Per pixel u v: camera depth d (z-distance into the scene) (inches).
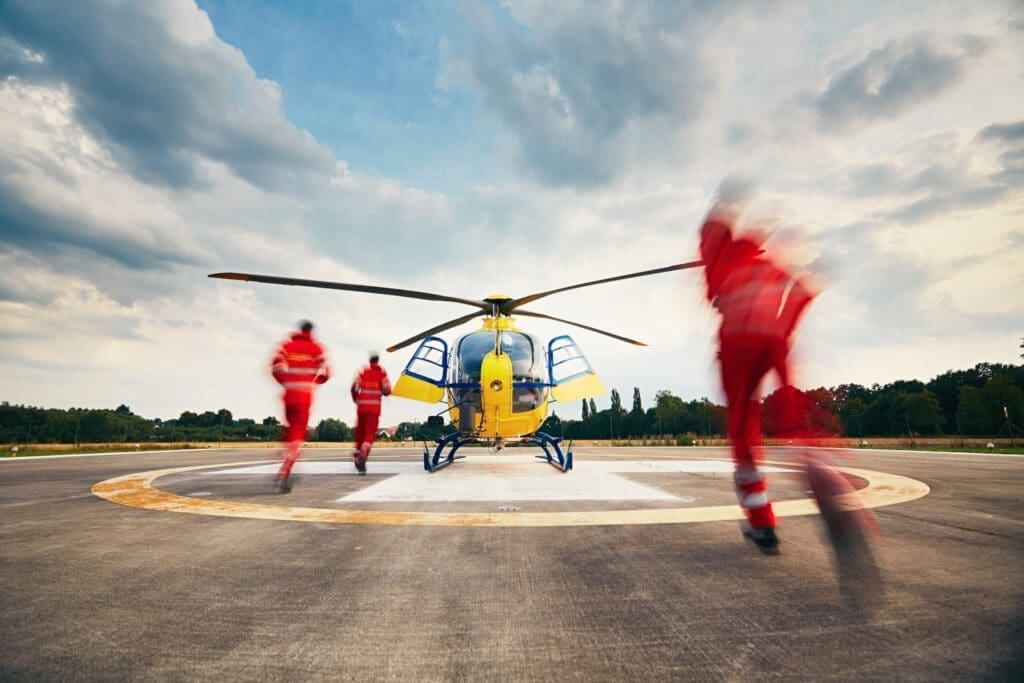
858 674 55.9
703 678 55.5
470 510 163.2
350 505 174.9
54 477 283.7
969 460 428.1
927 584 86.7
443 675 57.2
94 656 61.8
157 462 425.4
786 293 103.6
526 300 311.0
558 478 261.6
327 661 60.9
